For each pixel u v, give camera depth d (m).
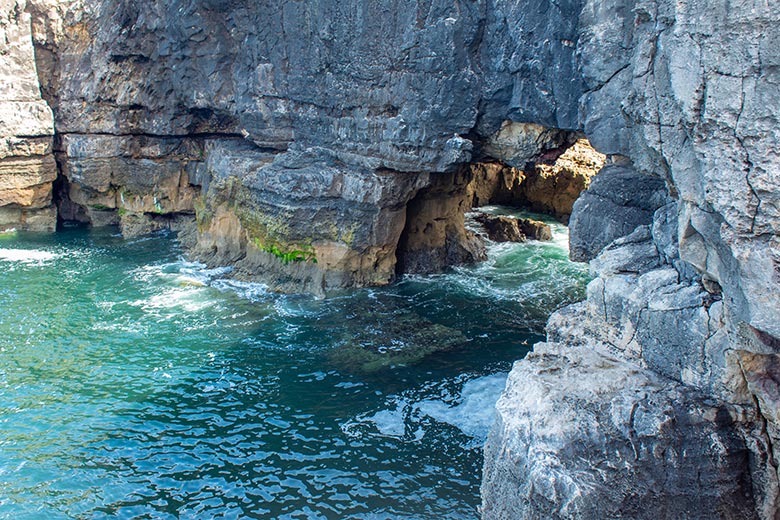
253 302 24.09
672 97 9.20
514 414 10.12
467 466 14.64
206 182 30.11
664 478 9.40
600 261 11.69
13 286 26.36
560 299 23.89
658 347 10.37
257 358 19.75
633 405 9.73
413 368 18.88
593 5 13.56
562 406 9.88
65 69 34.75
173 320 22.62
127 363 19.64
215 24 27.84
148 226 35.25
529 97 17.77
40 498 13.88
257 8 25.53
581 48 14.02
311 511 13.44
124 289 25.89
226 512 13.46
